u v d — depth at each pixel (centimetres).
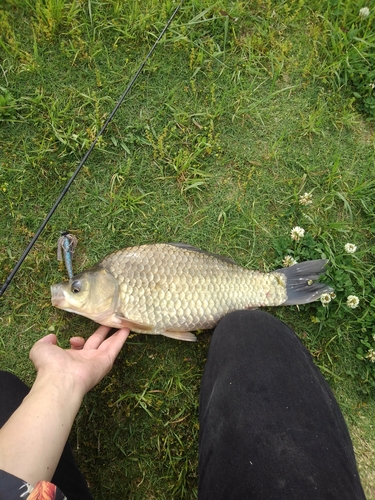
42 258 60
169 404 59
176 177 64
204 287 54
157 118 65
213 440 42
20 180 62
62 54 65
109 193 63
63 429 34
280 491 34
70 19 65
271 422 40
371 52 69
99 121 63
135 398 58
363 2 69
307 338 62
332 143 68
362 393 61
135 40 66
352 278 63
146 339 60
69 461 47
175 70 66
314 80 68
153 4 66
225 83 67
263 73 68
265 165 66
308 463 36
